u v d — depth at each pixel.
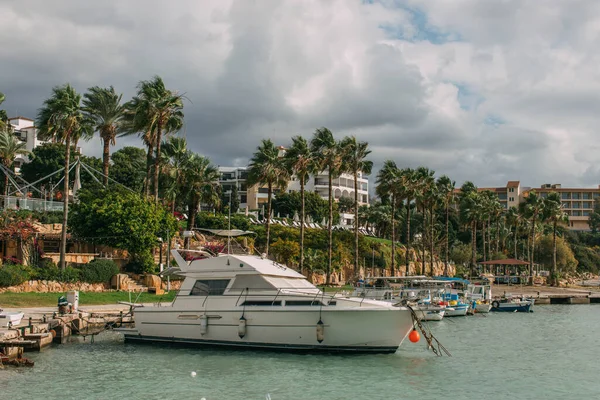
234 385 23.06
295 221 108.00
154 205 56.38
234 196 128.88
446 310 55.84
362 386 23.27
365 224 131.00
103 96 63.03
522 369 27.61
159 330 31.06
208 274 30.55
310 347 28.39
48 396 21.27
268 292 29.34
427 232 112.19
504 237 134.12
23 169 90.19
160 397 21.30
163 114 56.28
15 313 31.30
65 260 52.78
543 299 80.31
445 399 21.80
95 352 29.52
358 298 30.34
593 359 30.64
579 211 193.88
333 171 71.00
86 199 58.06
